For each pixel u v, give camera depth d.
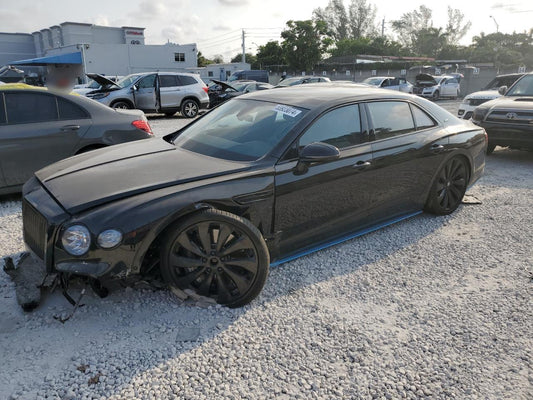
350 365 2.53
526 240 4.30
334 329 2.85
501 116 7.61
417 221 4.77
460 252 4.02
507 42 70.31
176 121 15.16
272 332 2.80
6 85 5.35
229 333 2.78
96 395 2.26
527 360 2.57
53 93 5.47
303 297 3.23
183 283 2.95
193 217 2.82
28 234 3.04
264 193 3.16
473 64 55.72
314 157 3.20
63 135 5.41
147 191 2.85
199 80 17.12
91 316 2.92
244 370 2.46
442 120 4.73
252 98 4.16
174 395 2.27
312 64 51.12
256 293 3.05
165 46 43.53
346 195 3.73
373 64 42.44
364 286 3.40
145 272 2.96
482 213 5.05
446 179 4.78
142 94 15.66
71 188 2.93
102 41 58.66
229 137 3.66
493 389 2.35
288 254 3.51
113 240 2.59
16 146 5.15
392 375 2.45
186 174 3.06
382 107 4.11
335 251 4.00
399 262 3.81
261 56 57.00
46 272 2.76
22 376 2.38
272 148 3.35
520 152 9.01
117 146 3.95
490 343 2.73
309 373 2.45
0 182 5.17
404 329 2.87
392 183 4.11
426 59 59.28
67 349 2.60
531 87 8.32
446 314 3.04
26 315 2.92
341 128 3.72
